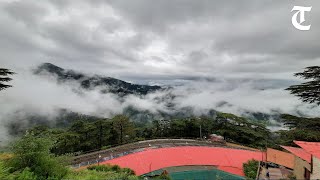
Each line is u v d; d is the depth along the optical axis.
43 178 19.77
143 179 32.62
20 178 17.92
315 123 40.81
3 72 39.97
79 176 24.25
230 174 44.34
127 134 75.56
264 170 34.16
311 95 42.06
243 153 55.34
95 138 71.44
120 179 26.20
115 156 45.00
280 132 44.06
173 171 45.53
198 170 46.62
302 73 42.19
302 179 24.73
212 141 66.62
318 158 20.12
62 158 23.38
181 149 54.22
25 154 20.02
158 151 51.31
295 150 25.95
